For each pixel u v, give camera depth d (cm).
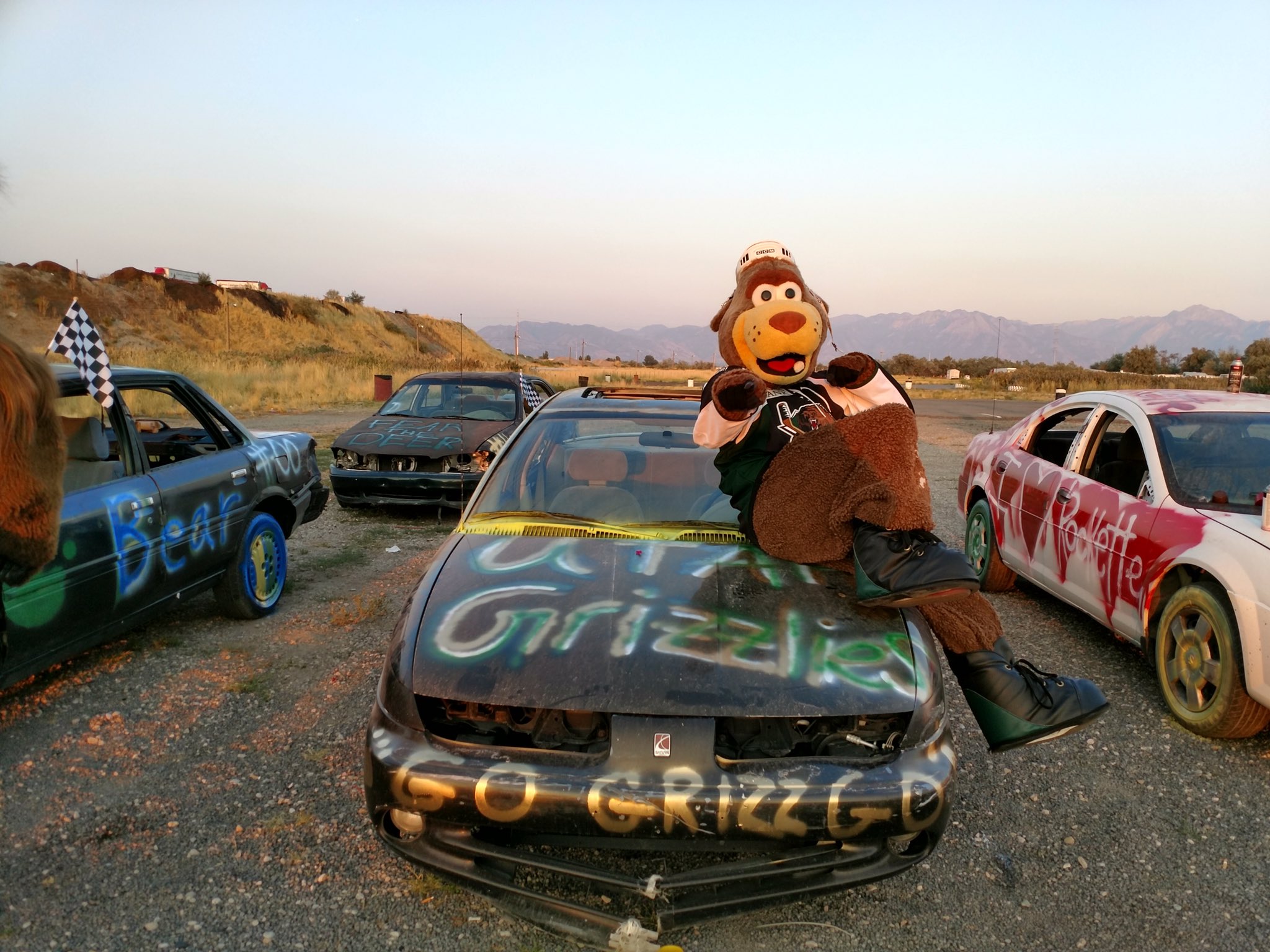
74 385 402
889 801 218
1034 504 530
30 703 382
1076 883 271
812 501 276
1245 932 248
